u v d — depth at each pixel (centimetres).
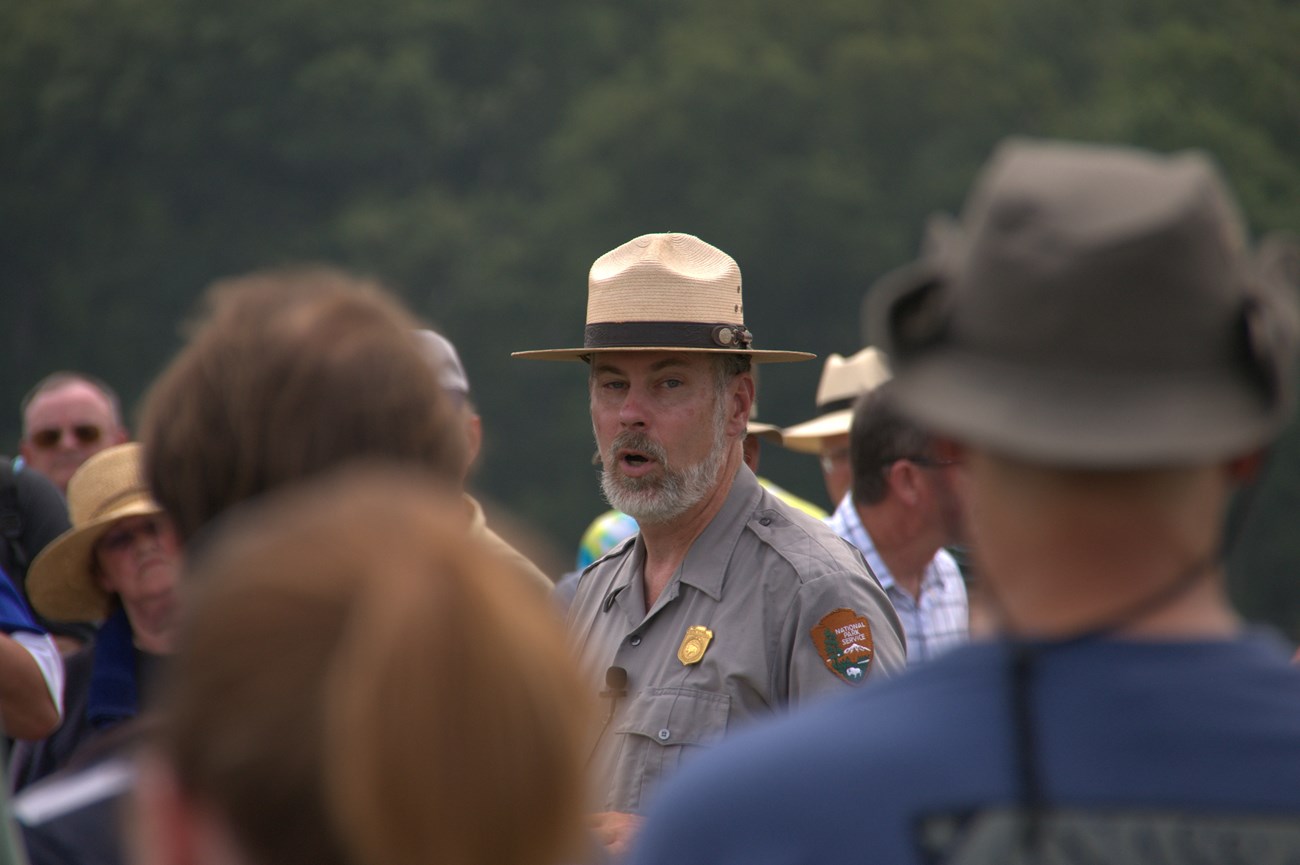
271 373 464
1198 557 382
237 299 489
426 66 11962
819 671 891
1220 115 10500
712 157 11162
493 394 10869
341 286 493
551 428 10844
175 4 11844
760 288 11094
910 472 1153
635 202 11219
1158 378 380
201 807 334
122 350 11331
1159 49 11038
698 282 1010
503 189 12038
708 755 395
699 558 956
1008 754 367
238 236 11694
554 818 338
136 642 771
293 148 11638
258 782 325
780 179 10969
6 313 11425
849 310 11119
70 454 1692
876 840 366
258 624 332
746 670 908
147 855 352
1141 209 377
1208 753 362
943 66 11450
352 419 462
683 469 973
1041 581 385
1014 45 12412
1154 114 10425
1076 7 12719
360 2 12062
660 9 12644
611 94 11444
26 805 482
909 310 412
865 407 1180
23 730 920
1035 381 384
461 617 332
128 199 11619
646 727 913
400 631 326
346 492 359
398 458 464
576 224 11138
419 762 322
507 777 330
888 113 11381
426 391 476
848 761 375
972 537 409
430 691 325
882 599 938
